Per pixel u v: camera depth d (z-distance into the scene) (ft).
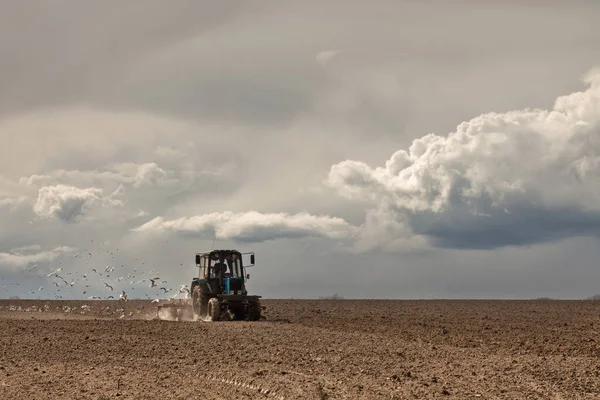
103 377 58.49
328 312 165.07
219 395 50.49
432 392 51.11
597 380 56.39
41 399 49.16
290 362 66.85
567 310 178.91
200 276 131.85
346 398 48.78
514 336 97.30
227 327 103.65
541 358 71.00
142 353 74.13
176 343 82.89
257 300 121.80
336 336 90.74
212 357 70.64
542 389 52.60
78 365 65.77
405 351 75.61
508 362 67.31
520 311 173.06
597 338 94.48
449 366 64.34
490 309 185.57
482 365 65.00
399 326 114.83
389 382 55.36
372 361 67.56
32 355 72.95
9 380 57.00
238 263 127.24
